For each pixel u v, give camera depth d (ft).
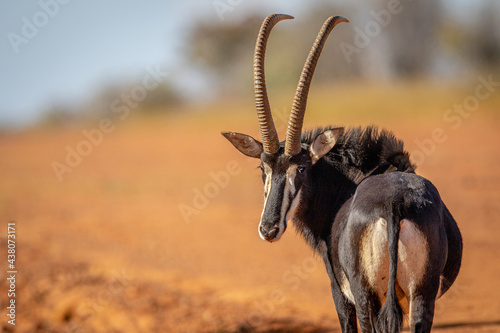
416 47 578.25
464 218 180.86
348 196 71.51
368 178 67.92
